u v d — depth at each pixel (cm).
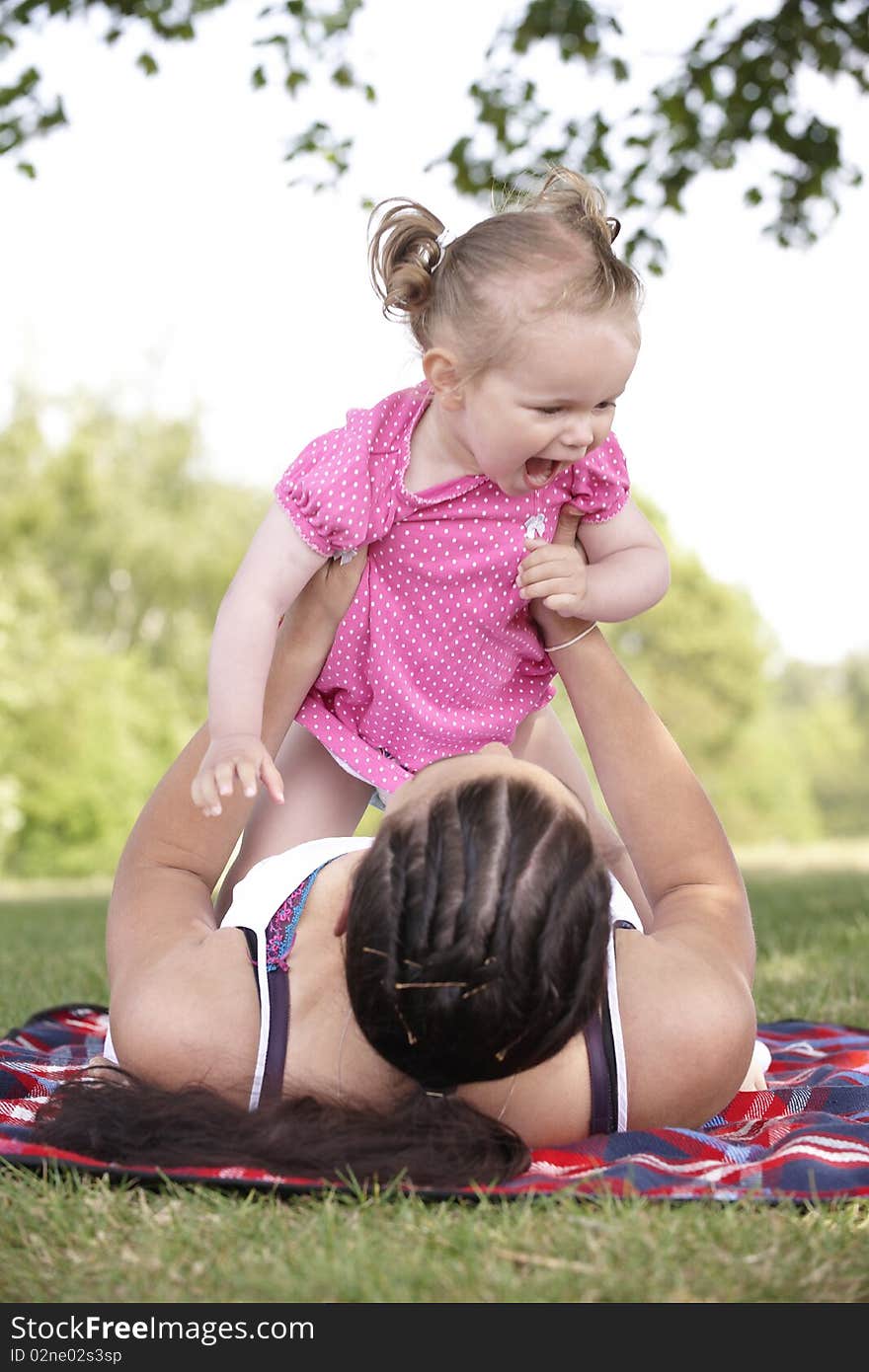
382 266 239
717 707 3341
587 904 173
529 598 237
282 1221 169
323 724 257
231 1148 183
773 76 788
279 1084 191
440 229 238
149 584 2748
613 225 232
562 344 215
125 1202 177
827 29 778
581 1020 175
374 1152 180
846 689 5172
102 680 2369
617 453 253
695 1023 198
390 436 240
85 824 2272
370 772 250
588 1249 162
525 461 230
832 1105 231
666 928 217
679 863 228
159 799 233
